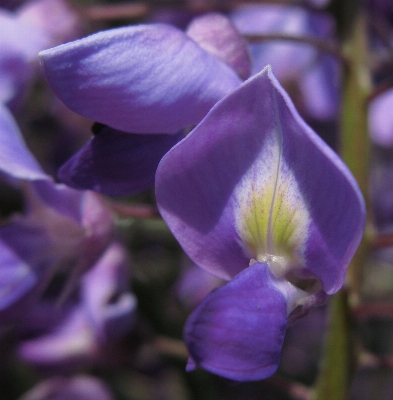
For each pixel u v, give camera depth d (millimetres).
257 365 89
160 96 97
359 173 125
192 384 148
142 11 141
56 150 179
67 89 93
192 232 97
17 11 150
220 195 95
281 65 167
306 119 174
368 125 127
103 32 94
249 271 93
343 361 120
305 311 96
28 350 153
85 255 123
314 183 92
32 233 124
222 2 138
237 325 89
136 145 102
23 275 122
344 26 130
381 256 193
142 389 171
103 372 168
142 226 145
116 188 103
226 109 90
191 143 91
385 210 197
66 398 161
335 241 92
